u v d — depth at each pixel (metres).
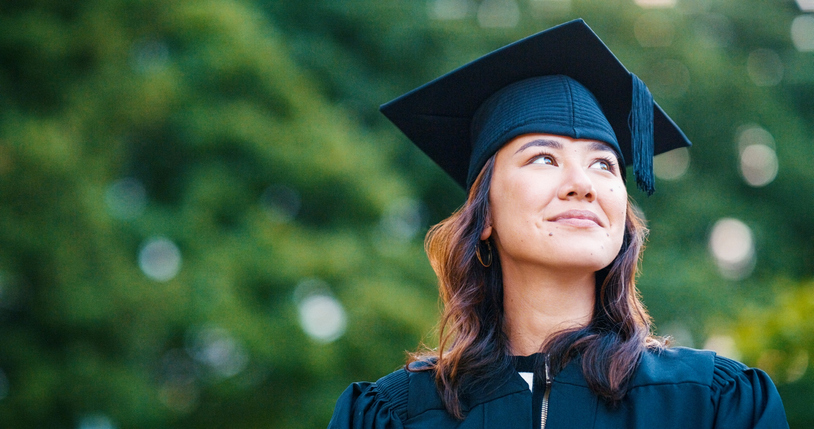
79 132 10.38
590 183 2.32
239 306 10.46
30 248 9.56
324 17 14.54
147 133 11.52
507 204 2.38
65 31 10.42
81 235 9.77
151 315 10.08
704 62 15.76
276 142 11.59
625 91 2.63
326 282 11.07
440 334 2.48
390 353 10.74
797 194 16.19
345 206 12.02
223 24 11.74
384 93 14.21
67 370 9.79
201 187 11.27
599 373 2.21
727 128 16.27
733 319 12.12
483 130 2.54
